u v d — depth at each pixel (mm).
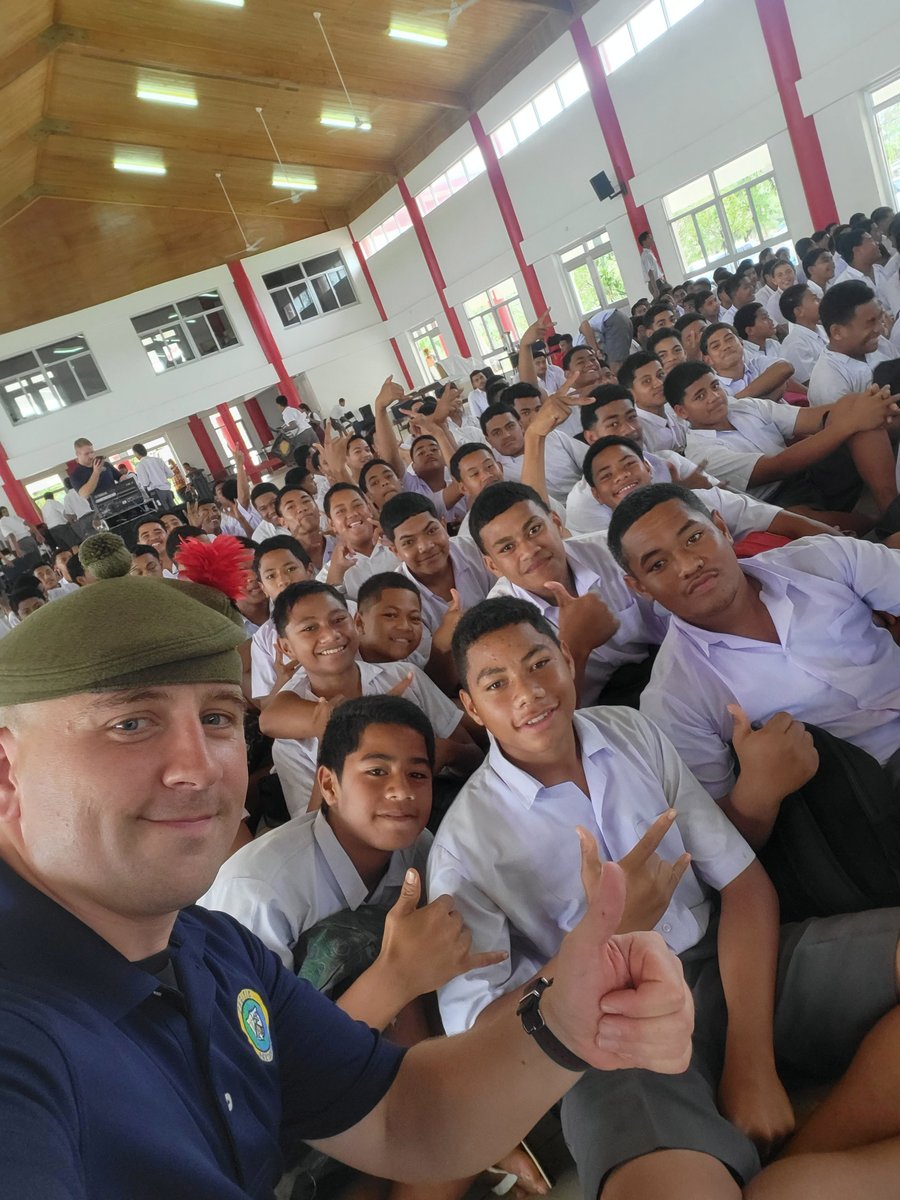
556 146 11305
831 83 8102
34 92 10570
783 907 1299
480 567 2652
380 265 16125
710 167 9578
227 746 545
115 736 497
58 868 506
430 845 1477
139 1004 533
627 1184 843
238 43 10031
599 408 2916
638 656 2033
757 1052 1013
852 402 2490
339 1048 736
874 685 1452
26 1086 411
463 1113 718
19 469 14273
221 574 733
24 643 501
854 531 2475
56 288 14172
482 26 10383
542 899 1181
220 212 15023
